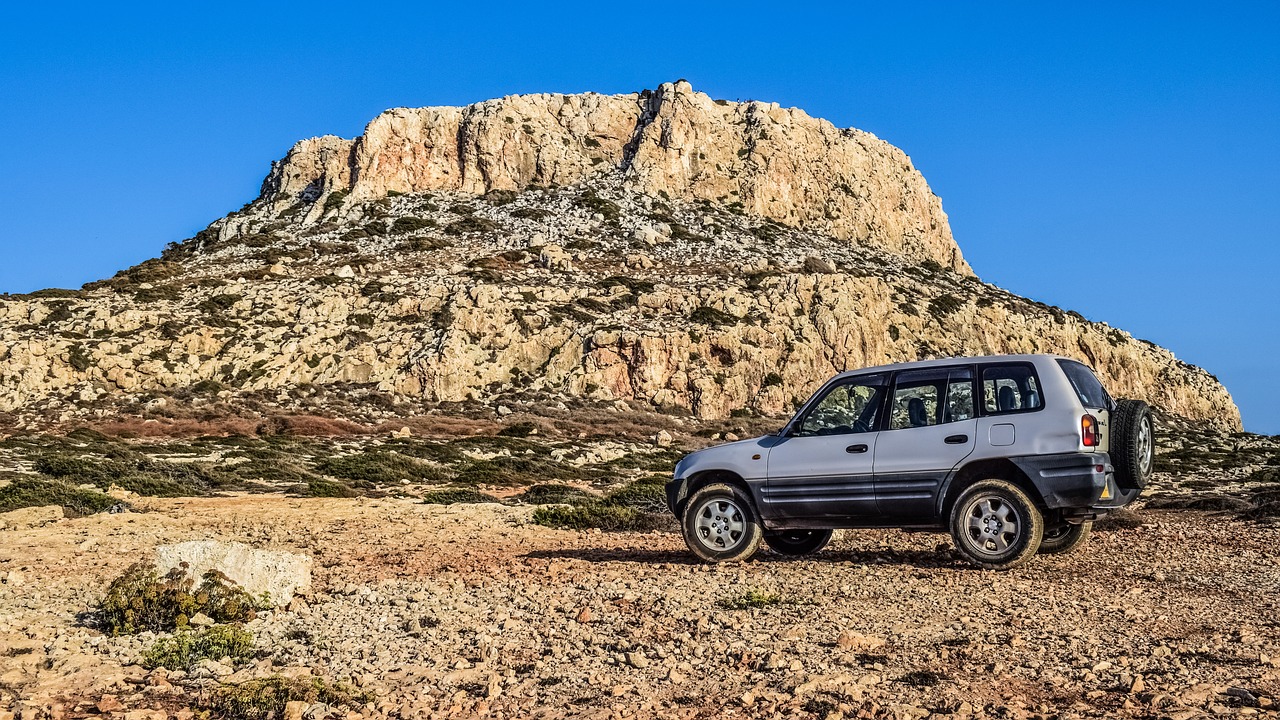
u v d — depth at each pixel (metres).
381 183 112.56
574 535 15.52
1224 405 98.50
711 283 85.56
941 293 95.62
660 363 72.69
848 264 102.50
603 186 113.94
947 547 12.73
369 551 13.33
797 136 127.69
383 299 77.44
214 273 88.19
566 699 5.79
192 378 65.44
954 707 5.38
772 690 5.81
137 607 7.86
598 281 86.25
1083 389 10.43
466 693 5.96
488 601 8.93
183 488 26.20
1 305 69.50
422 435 56.12
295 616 8.42
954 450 10.33
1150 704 5.34
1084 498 9.87
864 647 6.78
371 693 6.00
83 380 62.50
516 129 117.88
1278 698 5.39
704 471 11.53
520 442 52.31
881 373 11.03
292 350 69.44
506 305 76.81
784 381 74.81
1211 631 7.21
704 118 122.12
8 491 19.80
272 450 41.88
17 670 6.49
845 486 10.74
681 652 6.76
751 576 10.02
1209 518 18.70
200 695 5.96
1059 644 6.77
